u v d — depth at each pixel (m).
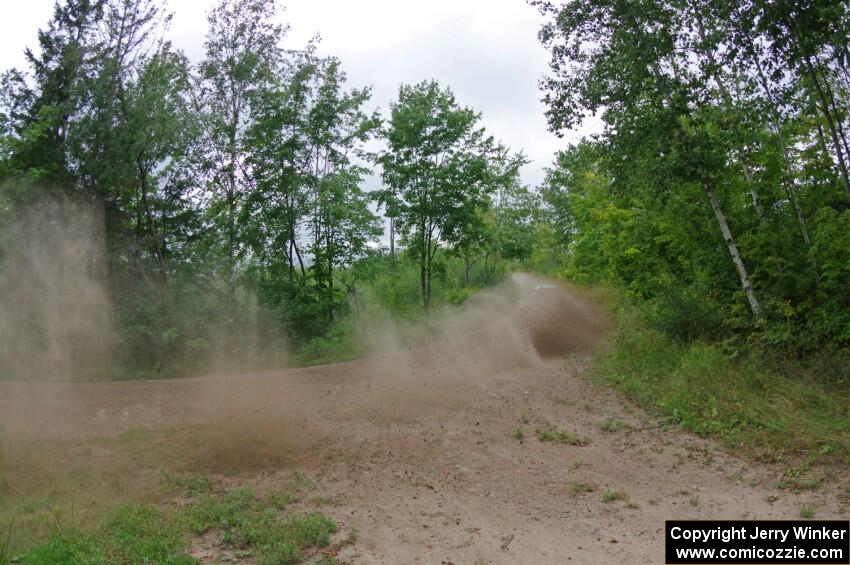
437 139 24.58
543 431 9.95
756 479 7.45
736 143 13.52
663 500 6.96
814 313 12.24
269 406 12.38
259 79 22.81
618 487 7.45
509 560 5.51
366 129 24.52
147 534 5.92
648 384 11.87
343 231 24.31
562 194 40.19
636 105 13.96
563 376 13.75
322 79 24.14
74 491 7.39
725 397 10.34
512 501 7.08
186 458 8.89
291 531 6.10
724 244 14.80
